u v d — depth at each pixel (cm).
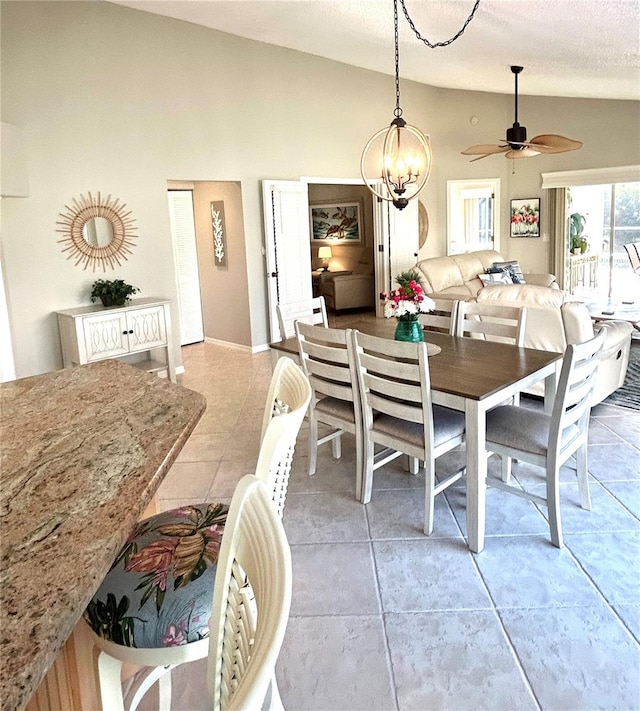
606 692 184
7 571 91
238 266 709
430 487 273
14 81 504
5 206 509
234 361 668
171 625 120
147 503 117
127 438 147
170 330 576
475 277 840
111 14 557
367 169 823
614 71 577
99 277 573
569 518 284
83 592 86
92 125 555
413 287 322
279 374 161
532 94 888
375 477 340
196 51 623
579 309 402
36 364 539
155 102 598
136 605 123
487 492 314
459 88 917
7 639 75
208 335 785
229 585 89
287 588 68
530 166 941
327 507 306
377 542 271
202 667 201
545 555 256
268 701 139
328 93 759
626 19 373
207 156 645
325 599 232
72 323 515
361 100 802
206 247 752
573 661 196
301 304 409
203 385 570
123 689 190
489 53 568
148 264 607
